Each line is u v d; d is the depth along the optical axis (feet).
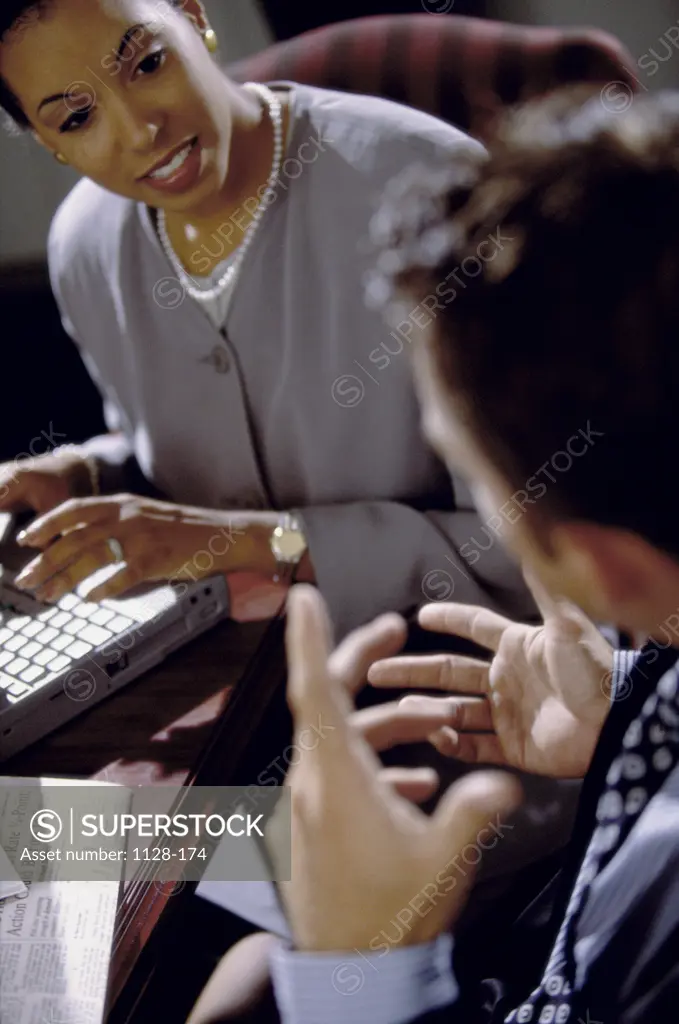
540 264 1.36
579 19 6.38
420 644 3.39
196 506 4.27
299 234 3.70
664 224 1.31
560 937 2.04
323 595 3.50
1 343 5.75
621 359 1.35
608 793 2.12
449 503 3.96
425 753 3.03
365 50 4.30
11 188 5.91
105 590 3.09
